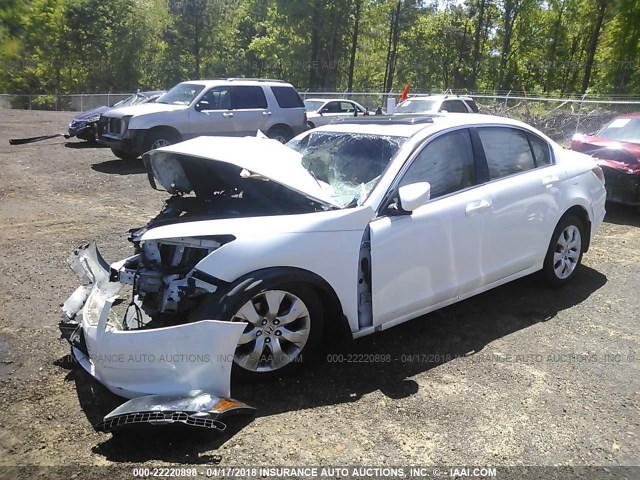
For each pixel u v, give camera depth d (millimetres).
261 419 3088
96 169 11648
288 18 45625
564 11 51062
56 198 8898
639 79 36594
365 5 47656
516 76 55562
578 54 54000
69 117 25641
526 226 4590
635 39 36625
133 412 2742
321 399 3305
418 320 4512
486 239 4254
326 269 3420
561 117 20688
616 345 4125
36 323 4297
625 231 7527
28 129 19406
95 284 3766
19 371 3566
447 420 3139
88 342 3156
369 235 3582
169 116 11789
